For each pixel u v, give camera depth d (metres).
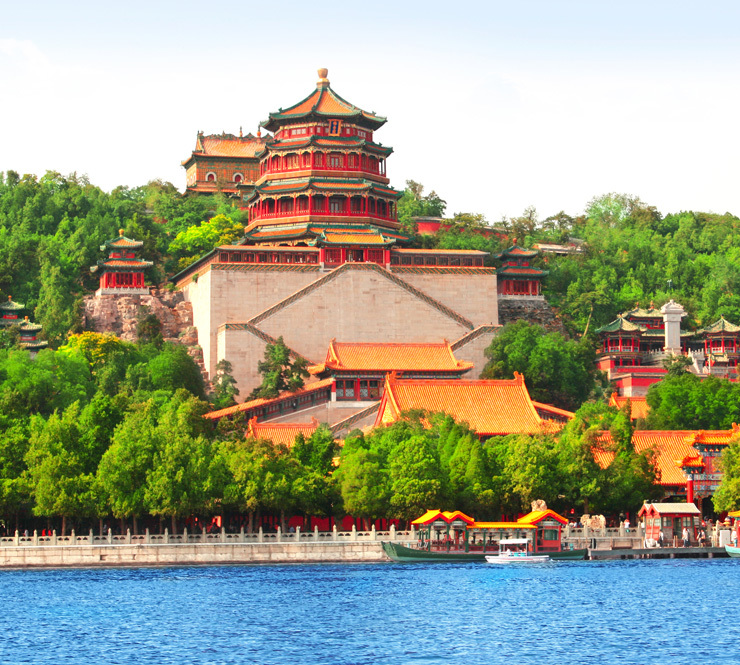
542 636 93.50
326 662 84.81
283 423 180.12
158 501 136.88
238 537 140.12
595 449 156.88
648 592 115.19
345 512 145.38
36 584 121.94
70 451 143.75
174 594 114.31
